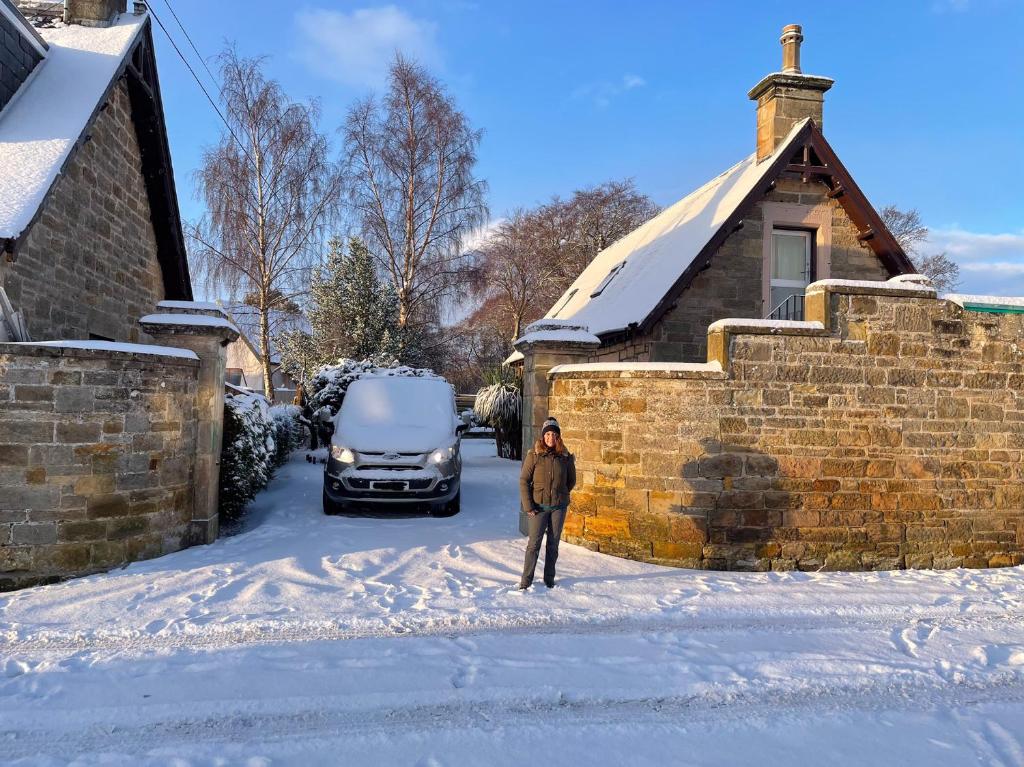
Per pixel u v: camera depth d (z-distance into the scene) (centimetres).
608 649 515
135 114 1134
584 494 830
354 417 1055
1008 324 826
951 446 809
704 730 396
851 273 1311
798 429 780
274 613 570
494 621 570
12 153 795
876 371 795
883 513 792
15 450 645
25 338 740
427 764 352
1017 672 490
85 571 667
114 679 443
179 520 766
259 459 994
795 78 1338
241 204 2238
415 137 2492
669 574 734
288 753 359
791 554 775
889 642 545
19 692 422
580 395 839
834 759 368
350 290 2509
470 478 1423
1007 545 818
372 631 541
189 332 800
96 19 1120
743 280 1273
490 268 3706
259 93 2252
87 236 975
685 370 773
